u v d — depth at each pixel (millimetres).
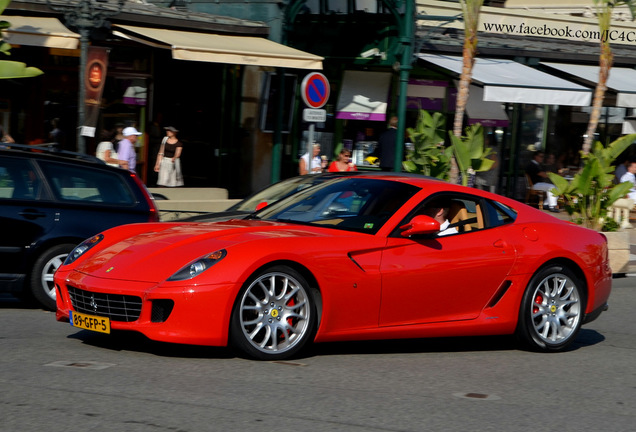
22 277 13297
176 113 32750
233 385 8719
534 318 11734
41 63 28656
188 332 9422
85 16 20406
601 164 23016
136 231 11172
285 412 7836
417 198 11188
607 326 14836
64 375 8867
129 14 27406
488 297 11320
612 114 42875
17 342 10734
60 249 13445
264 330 10109
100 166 14070
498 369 10516
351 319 10320
